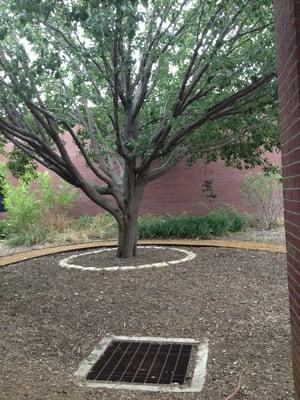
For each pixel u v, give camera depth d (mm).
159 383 3867
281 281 6879
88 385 3787
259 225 13000
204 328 5141
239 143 9430
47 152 7715
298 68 2184
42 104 7051
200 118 7551
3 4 5984
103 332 5164
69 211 15242
